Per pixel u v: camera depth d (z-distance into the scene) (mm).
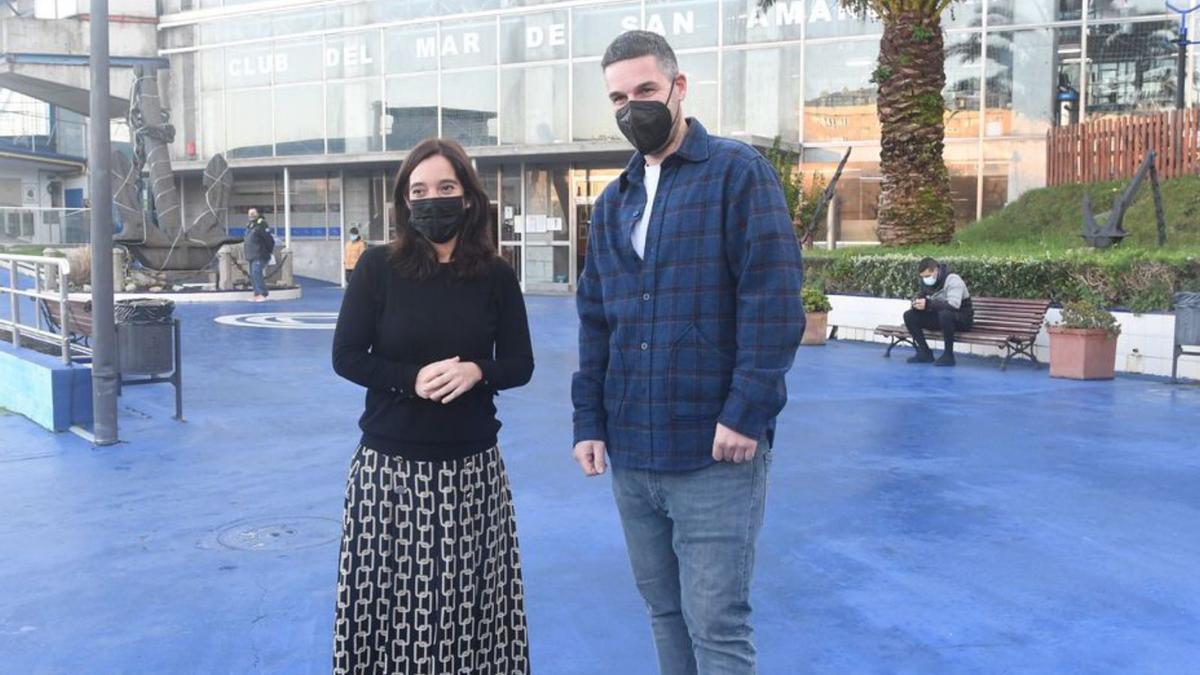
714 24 23375
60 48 26312
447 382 2836
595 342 2938
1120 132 16062
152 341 7977
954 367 11672
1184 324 10195
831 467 6609
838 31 22312
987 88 21234
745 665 2693
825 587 4430
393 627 2951
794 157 22781
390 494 2924
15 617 4148
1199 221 13828
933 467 6609
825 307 14023
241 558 4840
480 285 3002
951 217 15844
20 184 36125
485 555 3039
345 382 10266
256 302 21547
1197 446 7246
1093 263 11797
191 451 7125
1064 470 6523
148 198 24156
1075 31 20453
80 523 5406
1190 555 4836
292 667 3674
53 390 7695
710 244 2613
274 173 28672
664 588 2906
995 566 4688
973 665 3648
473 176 2969
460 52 25812
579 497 5883
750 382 2502
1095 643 3830
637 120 2600
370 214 27656
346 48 27062
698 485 2646
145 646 3861
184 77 29062
